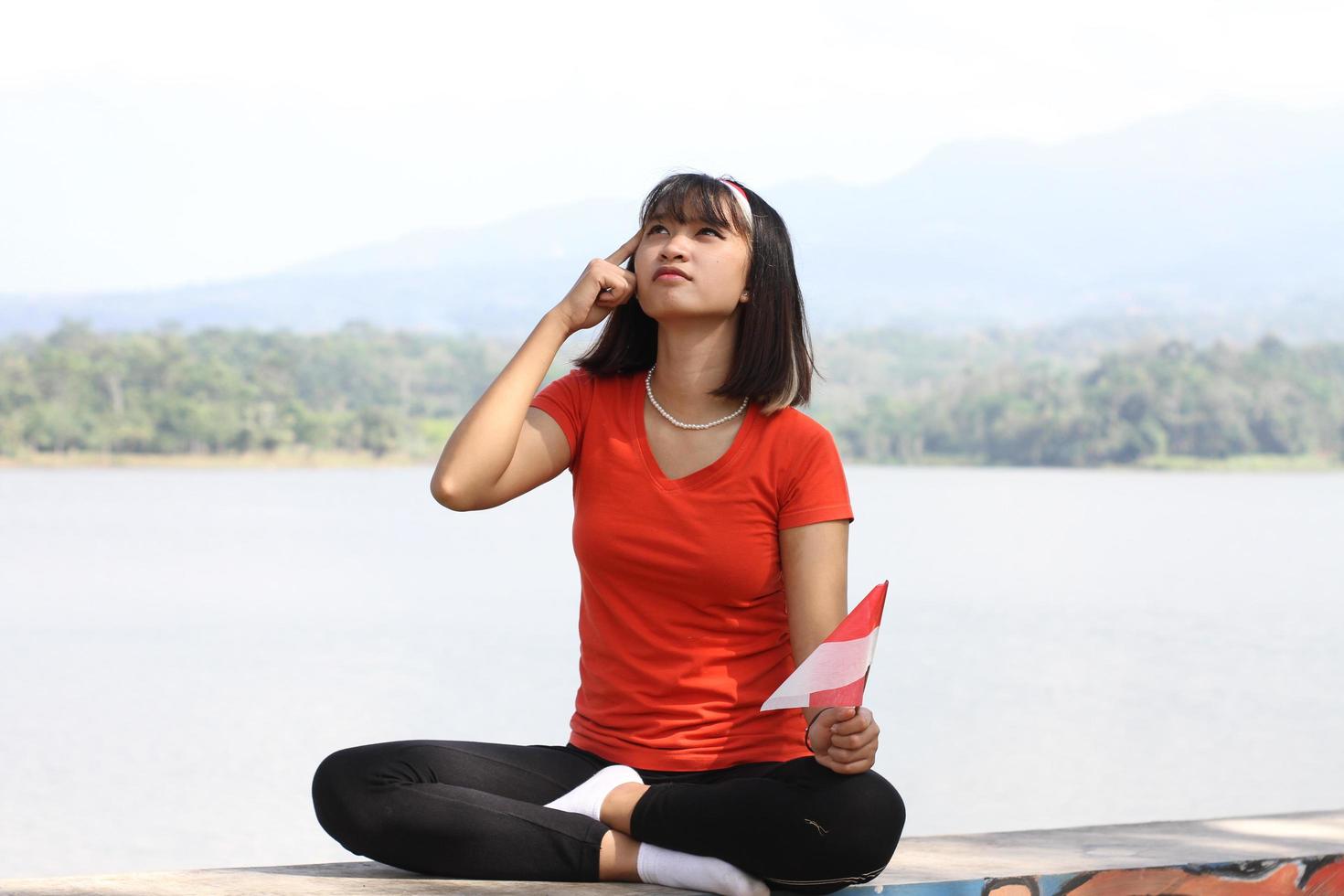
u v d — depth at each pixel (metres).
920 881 1.85
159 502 57.62
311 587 25.34
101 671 15.09
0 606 21.75
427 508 56.53
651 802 1.85
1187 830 2.38
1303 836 2.34
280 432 96.81
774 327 2.02
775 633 2.01
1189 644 18.28
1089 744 11.23
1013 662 16.47
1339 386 106.38
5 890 1.76
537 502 66.06
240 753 10.66
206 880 1.83
